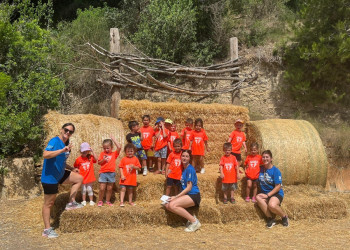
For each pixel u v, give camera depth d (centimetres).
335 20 1077
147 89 938
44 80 843
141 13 1291
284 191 742
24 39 897
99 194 611
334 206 678
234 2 1358
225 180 658
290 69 1133
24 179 763
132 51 1195
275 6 1388
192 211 614
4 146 783
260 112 1145
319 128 1036
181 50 1215
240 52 1237
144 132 741
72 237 539
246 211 639
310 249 511
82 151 609
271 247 516
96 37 1191
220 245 520
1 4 950
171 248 503
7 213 647
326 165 776
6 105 800
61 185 684
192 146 740
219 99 1158
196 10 1291
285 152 752
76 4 1537
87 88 1126
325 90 1080
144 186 661
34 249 493
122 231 569
